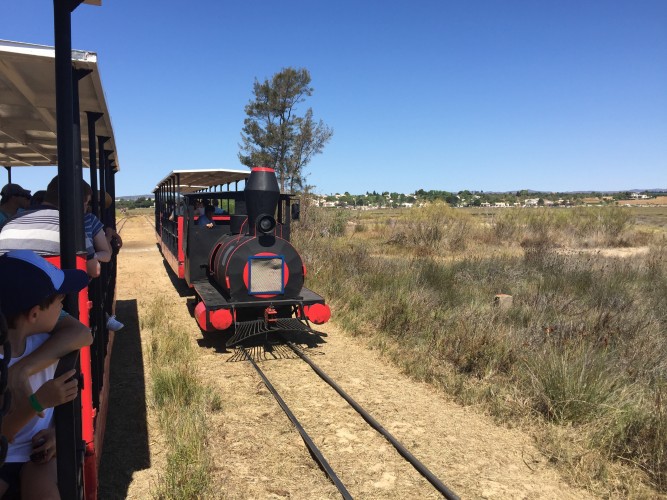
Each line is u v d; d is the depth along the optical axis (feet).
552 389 17.30
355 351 24.12
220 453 14.39
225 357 23.11
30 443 6.77
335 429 16.08
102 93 11.66
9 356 4.25
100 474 13.26
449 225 64.13
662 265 40.83
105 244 12.52
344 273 37.52
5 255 6.06
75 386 6.02
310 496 12.55
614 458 14.49
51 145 19.01
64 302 8.21
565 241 65.36
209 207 34.30
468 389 18.81
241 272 23.72
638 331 23.20
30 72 9.80
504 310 27.58
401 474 13.62
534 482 13.41
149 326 27.17
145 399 17.85
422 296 29.63
